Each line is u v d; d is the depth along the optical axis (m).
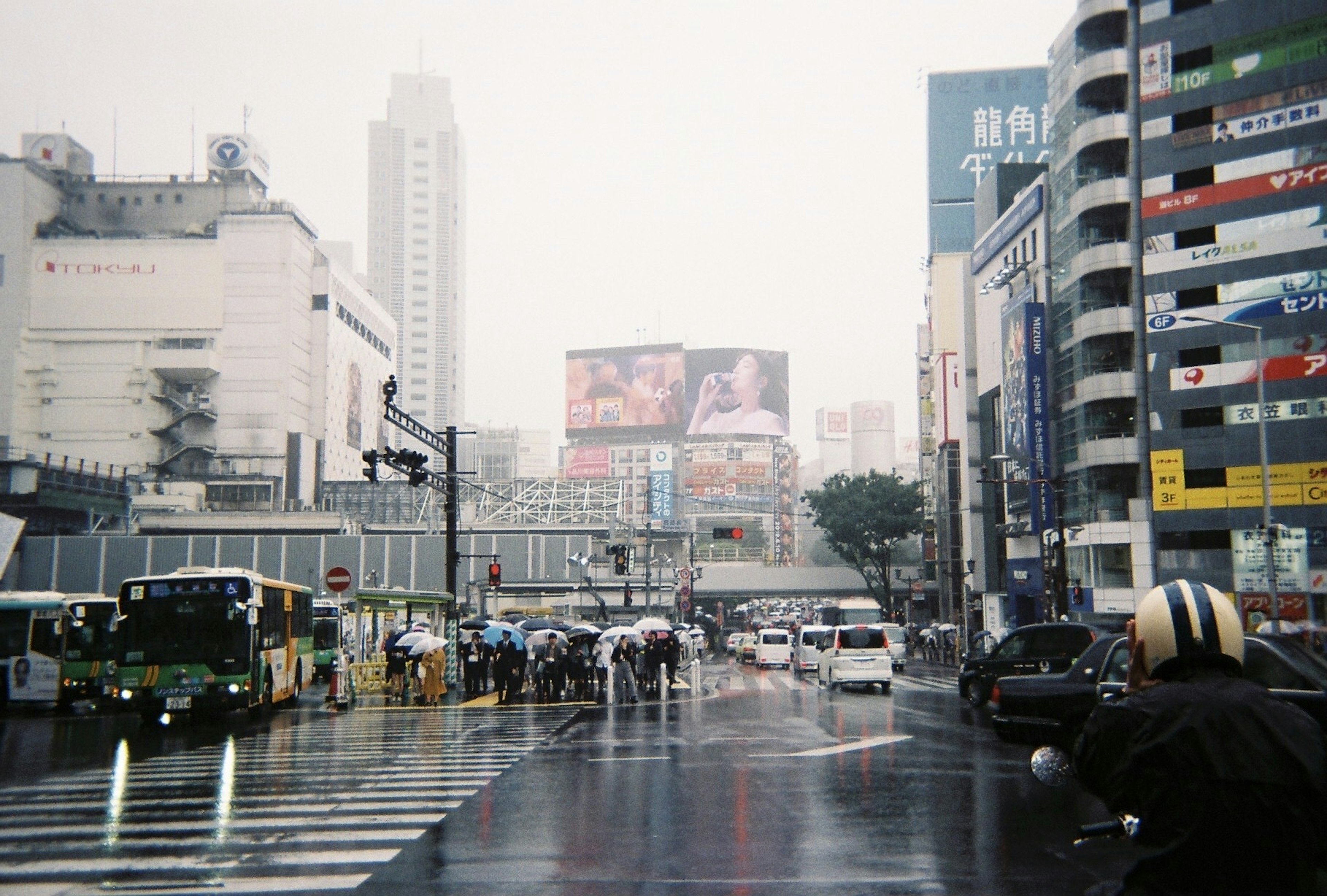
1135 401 48.91
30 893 7.83
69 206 118.06
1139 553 47.53
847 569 94.12
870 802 11.62
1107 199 49.78
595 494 92.38
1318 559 44.06
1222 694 3.23
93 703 31.69
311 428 120.31
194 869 8.57
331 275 123.31
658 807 11.38
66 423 112.00
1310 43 46.19
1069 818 10.60
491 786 13.02
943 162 88.94
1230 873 3.08
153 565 75.25
